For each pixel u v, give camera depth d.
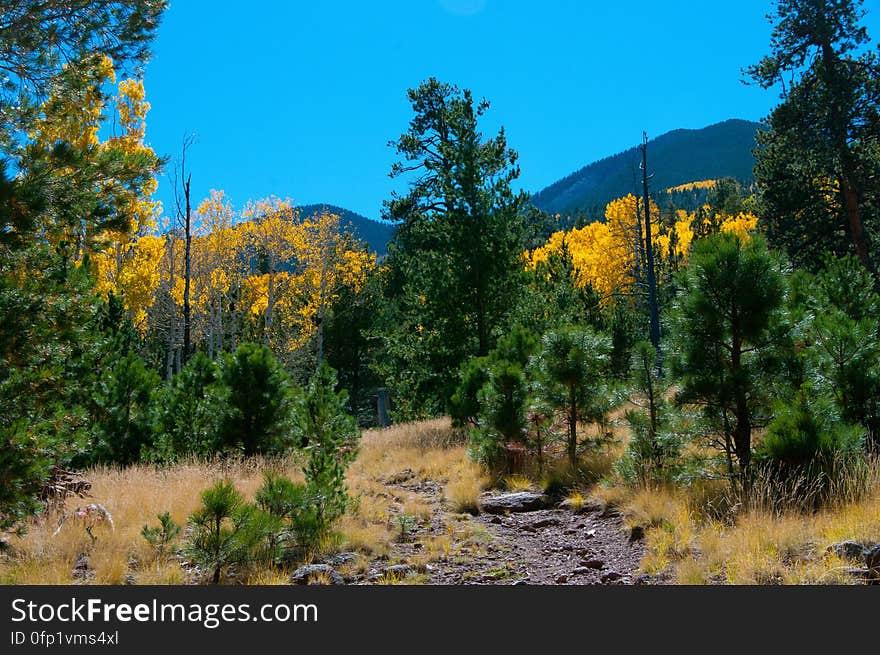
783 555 4.86
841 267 9.65
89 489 8.84
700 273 7.30
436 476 11.41
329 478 7.33
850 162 22.14
